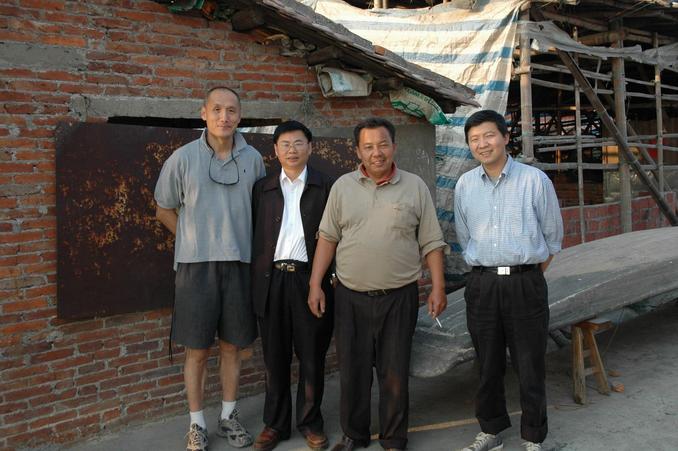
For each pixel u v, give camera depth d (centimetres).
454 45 683
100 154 386
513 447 372
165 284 416
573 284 454
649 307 616
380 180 346
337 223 354
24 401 371
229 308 365
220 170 362
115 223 394
